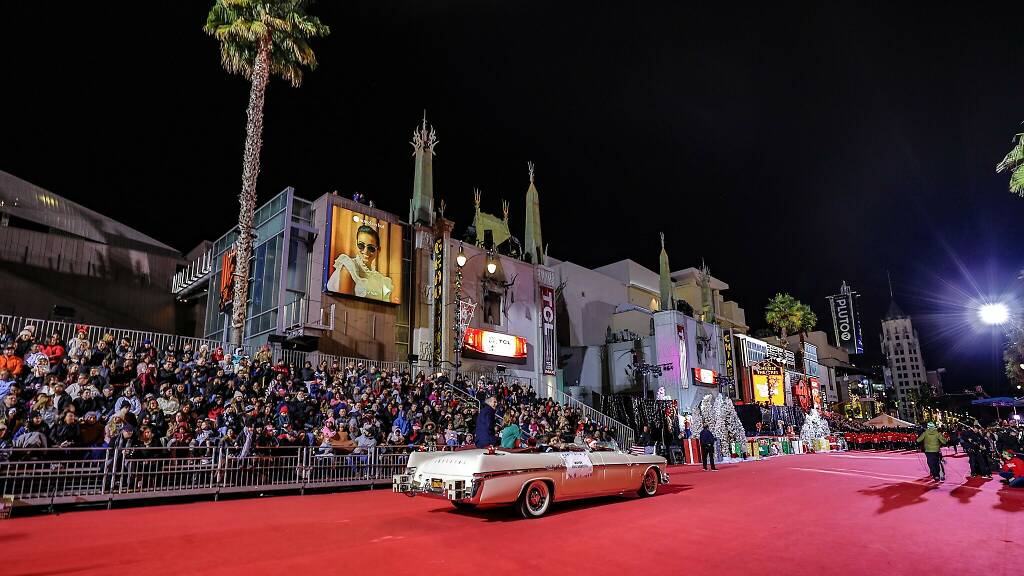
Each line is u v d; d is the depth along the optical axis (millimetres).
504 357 30469
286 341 23875
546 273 34906
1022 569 6031
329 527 8422
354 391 18328
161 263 33281
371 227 26469
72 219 29422
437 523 8812
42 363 13930
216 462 12203
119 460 11211
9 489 9852
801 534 7891
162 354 16984
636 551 6816
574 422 25531
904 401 141000
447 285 28266
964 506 10680
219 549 6859
